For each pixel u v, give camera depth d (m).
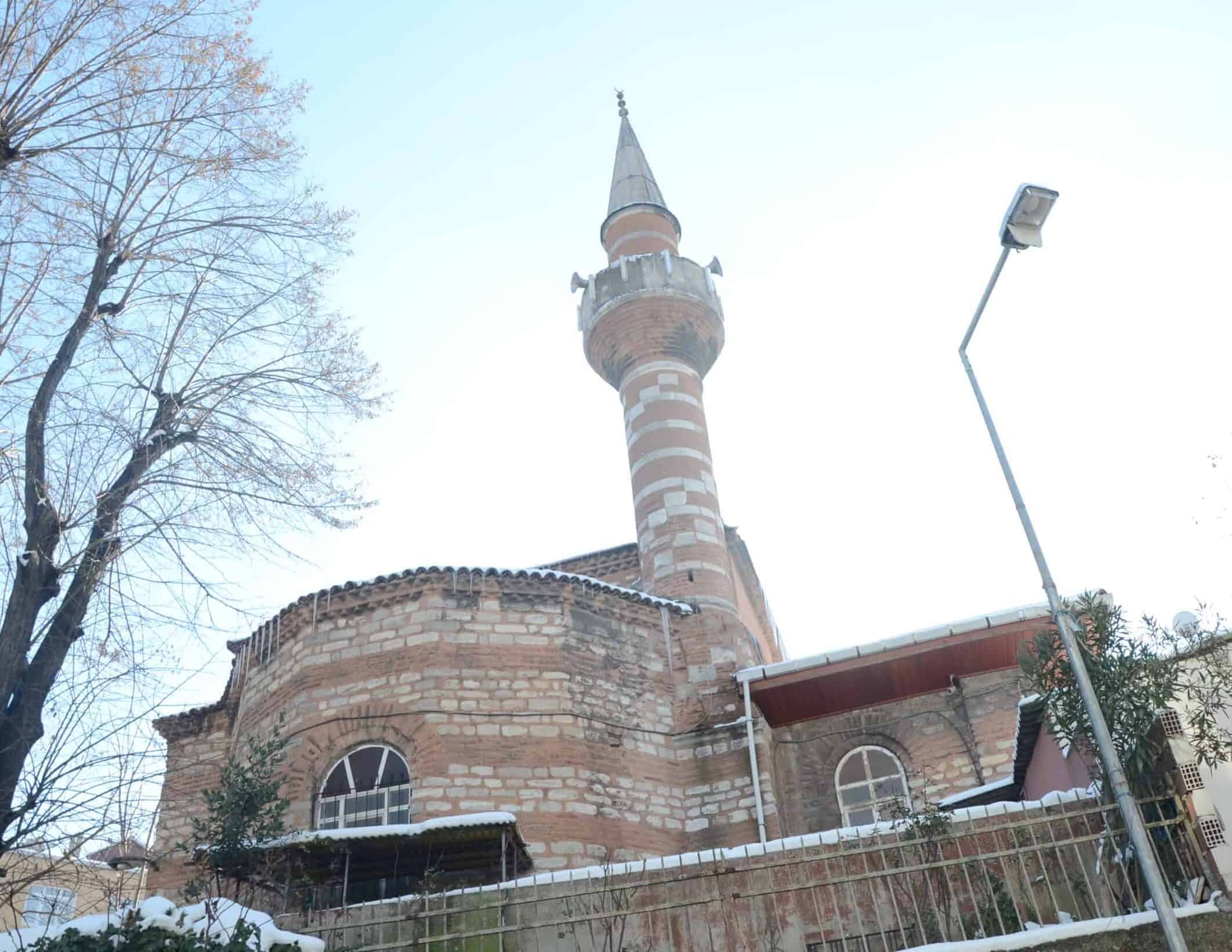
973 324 12.99
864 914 12.49
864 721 21.03
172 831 20.09
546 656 19.52
